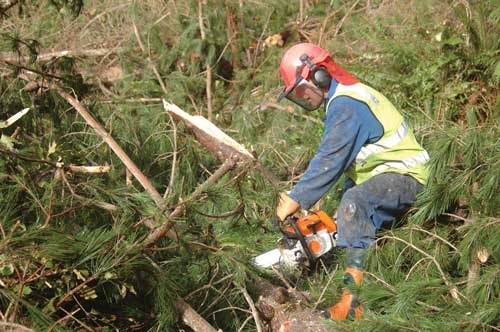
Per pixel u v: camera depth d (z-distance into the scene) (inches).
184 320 135.0
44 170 137.9
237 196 165.0
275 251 154.7
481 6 206.7
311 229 152.1
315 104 152.7
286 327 136.7
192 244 138.2
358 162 151.6
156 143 188.9
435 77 205.0
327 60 149.8
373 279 145.3
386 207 150.1
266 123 222.5
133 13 262.4
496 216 144.3
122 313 135.8
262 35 256.4
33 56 170.1
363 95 147.6
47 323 119.0
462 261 138.2
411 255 148.9
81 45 265.7
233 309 140.0
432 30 221.6
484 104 199.9
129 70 251.6
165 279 132.6
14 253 120.2
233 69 255.3
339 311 139.0
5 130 156.9
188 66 249.1
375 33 234.8
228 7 253.9
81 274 125.3
